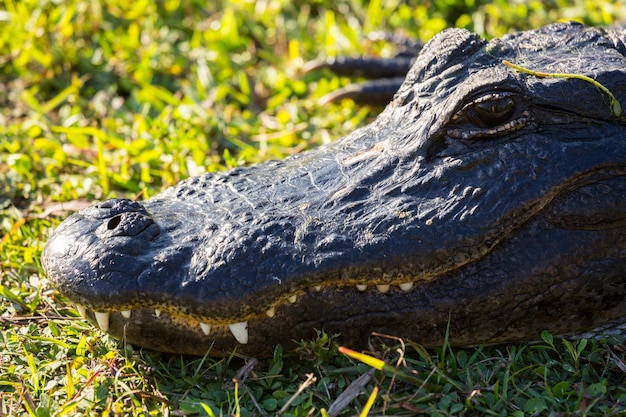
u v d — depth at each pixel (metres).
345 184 5.95
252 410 5.67
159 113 10.37
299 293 5.69
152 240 5.63
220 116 9.95
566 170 5.80
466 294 5.84
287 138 9.73
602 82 5.99
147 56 11.10
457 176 5.81
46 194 8.79
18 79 11.08
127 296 5.42
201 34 12.01
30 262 7.52
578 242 5.91
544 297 5.98
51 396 5.73
